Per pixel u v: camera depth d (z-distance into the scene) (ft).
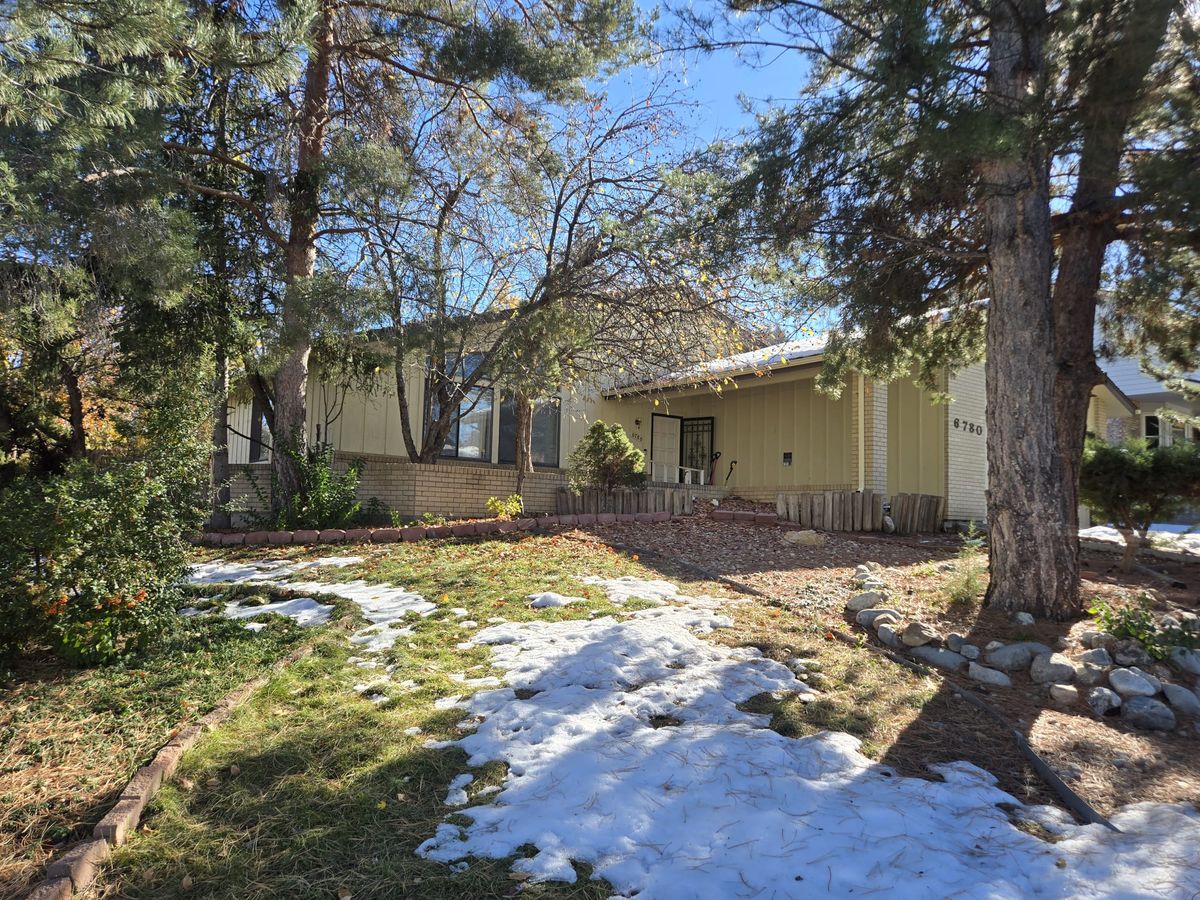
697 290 38.01
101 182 24.94
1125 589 25.79
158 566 19.85
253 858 10.48
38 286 24.23
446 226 40.27
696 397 60.54
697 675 16.53
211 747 13.60
